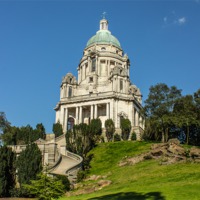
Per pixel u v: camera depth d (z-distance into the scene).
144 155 61.59
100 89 114.06
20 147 68.88
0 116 92.81
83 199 41.19
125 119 94.94
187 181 42.78
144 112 85.69
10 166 56.97
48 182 40.16
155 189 40.12
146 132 87.44
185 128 88.44
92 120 93.44
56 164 61.97
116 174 55.25
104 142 88.06
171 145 59.94
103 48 126.31
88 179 56.62
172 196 35.69
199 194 35.69
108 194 41.84
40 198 39.31
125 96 105.19
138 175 50.94
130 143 81.94
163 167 52.91
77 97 107.62
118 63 122.56
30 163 55.19
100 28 135.12
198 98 81.31
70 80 116.69
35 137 88.69
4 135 88.12
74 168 60.31
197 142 88.00
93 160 71.50
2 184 53.62
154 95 84.69
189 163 53.00
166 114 82.31
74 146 75.62
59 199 44.12
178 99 82.81
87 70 120.75
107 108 102.88
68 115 108.94
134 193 39.59
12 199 49.69
